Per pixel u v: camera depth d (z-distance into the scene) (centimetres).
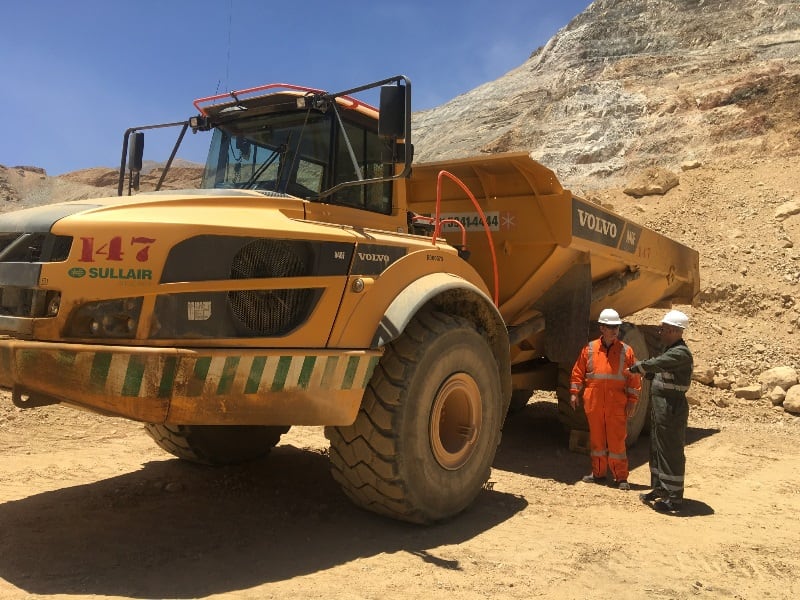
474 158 677
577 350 745
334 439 477
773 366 1322
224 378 397
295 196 488
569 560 450
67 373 378
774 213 2333
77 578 388
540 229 696
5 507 510
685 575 436
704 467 743
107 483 581
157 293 384
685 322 601
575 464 743
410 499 474
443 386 494
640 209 2450
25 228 402
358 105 525
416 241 524
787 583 429
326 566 420
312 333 439
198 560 422
